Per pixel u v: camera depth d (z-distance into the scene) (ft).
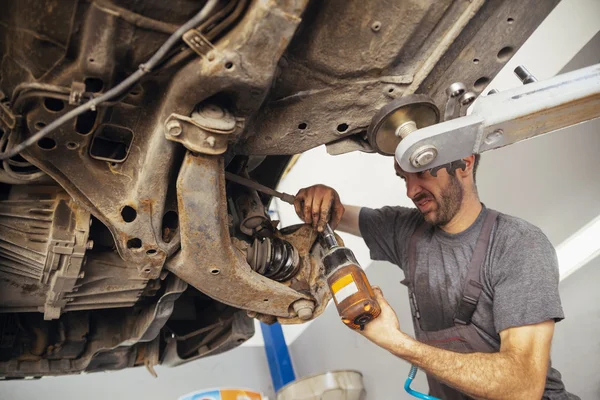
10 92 2.81
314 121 3.26
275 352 9.78
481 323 4.31
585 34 5.68
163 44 2.67
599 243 5.34
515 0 3.08
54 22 2.55
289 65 3.00
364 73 3.14
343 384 7.02
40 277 3.49
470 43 3.21
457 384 3.68
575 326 5.45
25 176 3.26
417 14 2.93
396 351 3.71
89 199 3.20
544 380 3.70
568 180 5.67
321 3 2.82
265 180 4.78
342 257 3.80
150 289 3.95
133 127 3.07
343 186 9.42
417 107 3.04
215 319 5.15
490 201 6.53
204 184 3.08
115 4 2.51
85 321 4.67
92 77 2.68
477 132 2.80
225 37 2.57
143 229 3.30
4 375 4.43
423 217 5.17
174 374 8.79
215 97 2.86
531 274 4.04
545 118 2.85
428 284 4.67
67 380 7.87
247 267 3.70
